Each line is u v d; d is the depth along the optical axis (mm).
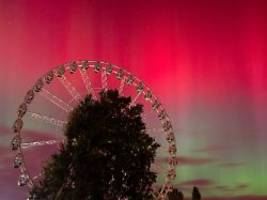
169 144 70750
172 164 69938
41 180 46344
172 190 71000
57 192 44031
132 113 46031
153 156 45781
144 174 44812
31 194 45688
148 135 45938
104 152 43312
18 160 66000
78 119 44375
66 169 43625
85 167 42500
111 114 45188
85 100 45688
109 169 43188
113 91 46156
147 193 44938
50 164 44969
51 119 66750
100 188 42594
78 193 42344
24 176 65375
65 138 45969
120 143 44125
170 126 71500
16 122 67688
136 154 44750
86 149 42812
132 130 45281
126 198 43938
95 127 43688
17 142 66750
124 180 43844
